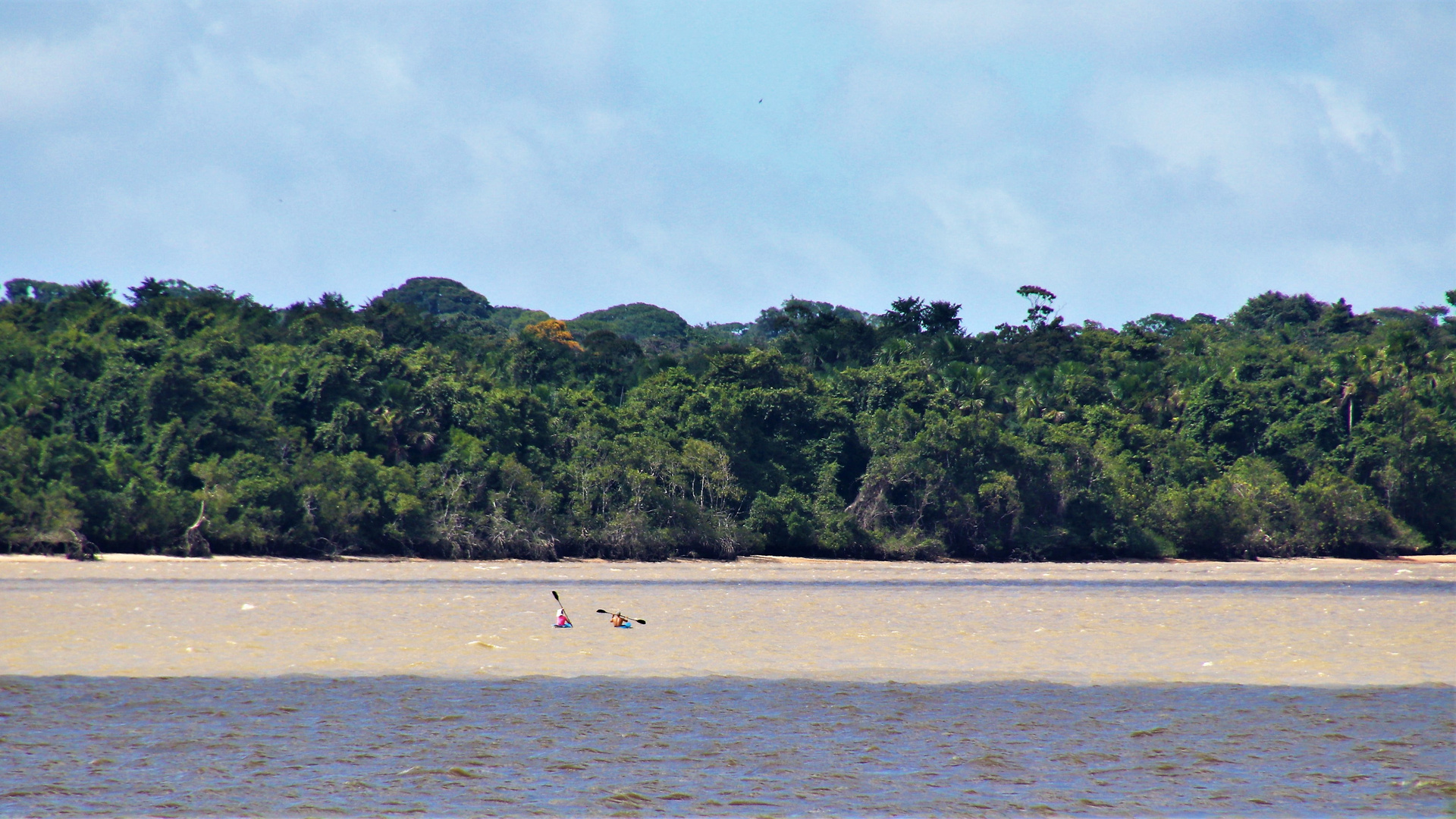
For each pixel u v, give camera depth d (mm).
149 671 93875
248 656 103000
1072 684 92125
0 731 71750
